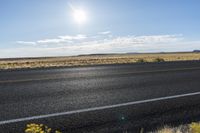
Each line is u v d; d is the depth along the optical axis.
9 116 7.29
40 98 9.60
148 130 6.71
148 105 8.92
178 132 6.09
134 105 8.86
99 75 17.12
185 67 24.36
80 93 10.66
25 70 21.23
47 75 17.08
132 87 12.30
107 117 7.50
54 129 6.42
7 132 6.09
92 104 8.83
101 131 6.50
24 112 7.71
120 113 7.91
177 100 9.80
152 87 12.41
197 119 7.79
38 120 6.99
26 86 12.20
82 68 23.42
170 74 18.08
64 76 16.48
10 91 10.85
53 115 7.47
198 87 12.71
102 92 10.95
